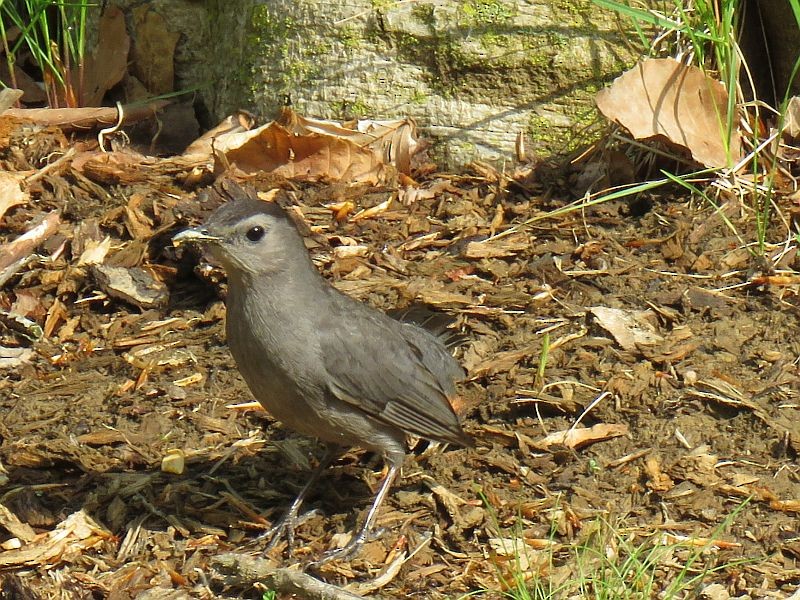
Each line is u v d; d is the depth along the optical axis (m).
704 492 8.88
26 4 13.97
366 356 8.57
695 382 9.88
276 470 9.48
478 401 9.93
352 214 12.23
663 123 11.79
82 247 11.66
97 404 10.04
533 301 10.97
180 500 9.05
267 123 12.96
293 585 7.97
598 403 9.77
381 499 8.80
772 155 12.18
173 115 13.66
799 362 10.05
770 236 11.52
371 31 12.66
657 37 12.29
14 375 10.45
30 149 12.85
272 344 8.40
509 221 12.16
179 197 12.29
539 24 12.41
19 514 8.79
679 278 11.16
